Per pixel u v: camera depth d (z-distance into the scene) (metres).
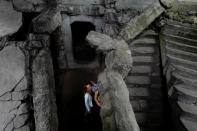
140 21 8.88
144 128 6.61
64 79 10.35
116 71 6.11
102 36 6.96
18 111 6.04
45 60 6.51
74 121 8.47
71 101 9.32
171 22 9.35
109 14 10.43
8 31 6.88
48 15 7.54
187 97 5.64
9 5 7.57
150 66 8.05
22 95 6.12
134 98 7.24
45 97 6.06
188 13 9.96
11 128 5.96
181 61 7.05
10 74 6.26
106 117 4.74
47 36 7.11
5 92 6.08
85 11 10.46
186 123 5.14
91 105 8.52
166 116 6.74
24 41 6.78
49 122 5.93
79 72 11.02
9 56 6.50
